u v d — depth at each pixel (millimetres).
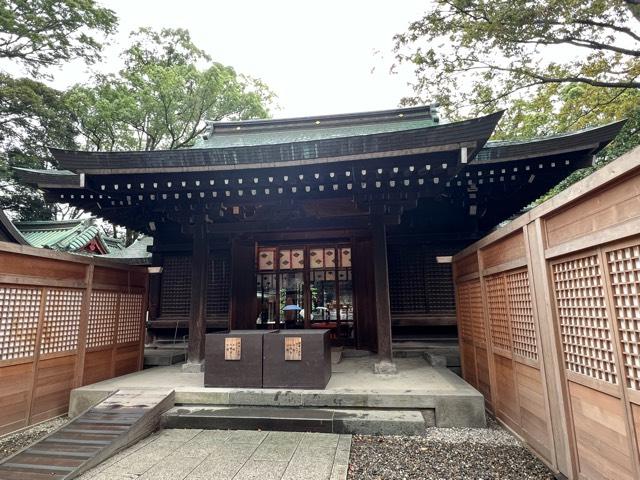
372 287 8156
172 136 19172
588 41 9242
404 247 8383
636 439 2225
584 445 2795
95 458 3547
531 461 3518
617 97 9977
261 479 3232
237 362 5211
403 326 8109
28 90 14273
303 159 5426
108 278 6312
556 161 6312
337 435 4316
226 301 8727
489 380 4969
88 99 16734
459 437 4215
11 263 4500
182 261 9227
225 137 9680
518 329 3992
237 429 4539
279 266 8672
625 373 2324
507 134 11594
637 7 8312
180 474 3346
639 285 2191
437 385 5121
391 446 3975
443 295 8156
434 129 4988
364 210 6652
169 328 8938
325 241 8648
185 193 6402
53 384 5094
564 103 11008
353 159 5363
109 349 6289
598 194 2488
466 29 9578
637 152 2012
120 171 5699
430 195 6301
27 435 4414
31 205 16375
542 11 8539
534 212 3342
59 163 5629
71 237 12461
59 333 5238
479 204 7875
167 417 4668
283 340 5168
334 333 8375
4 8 13469
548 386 3225
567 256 2938
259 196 6555
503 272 4379
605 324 2518
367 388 4984
